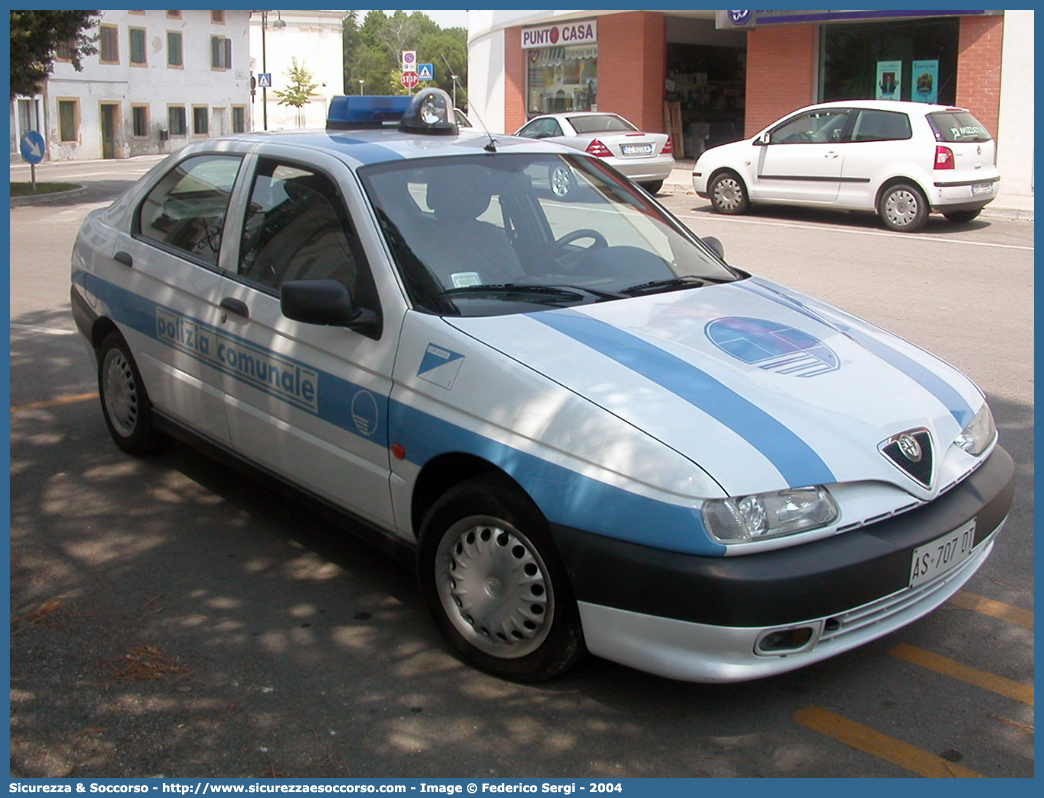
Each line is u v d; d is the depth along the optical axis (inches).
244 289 177.0
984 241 532.4
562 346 139.1
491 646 140.6
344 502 161.5
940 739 129.6
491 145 185.8
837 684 141.3
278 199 177.9
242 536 187.5
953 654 149.1
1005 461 151.3
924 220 564.4
